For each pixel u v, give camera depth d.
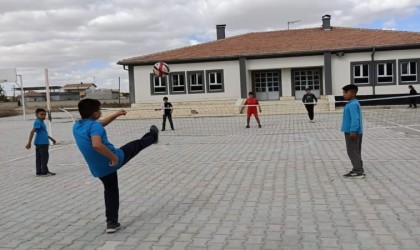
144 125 23.92
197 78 32.97
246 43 34.38
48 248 4.73
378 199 6.20
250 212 5.82
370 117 22.66
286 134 15.98
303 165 9.18
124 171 9.27
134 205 6.41
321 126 18.70
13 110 57.66
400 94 30.36
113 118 5.42
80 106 5.00
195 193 7.06
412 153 10.16
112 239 4.95
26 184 8.50
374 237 4.66
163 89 33.38
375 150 10.88
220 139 15.23
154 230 5.21
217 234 4.97
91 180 8.56
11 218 6.02
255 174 8.42
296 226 5.14
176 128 21.06
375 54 30.52
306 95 21.33
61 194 7.44
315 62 31.41
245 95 32.16
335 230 4.94
